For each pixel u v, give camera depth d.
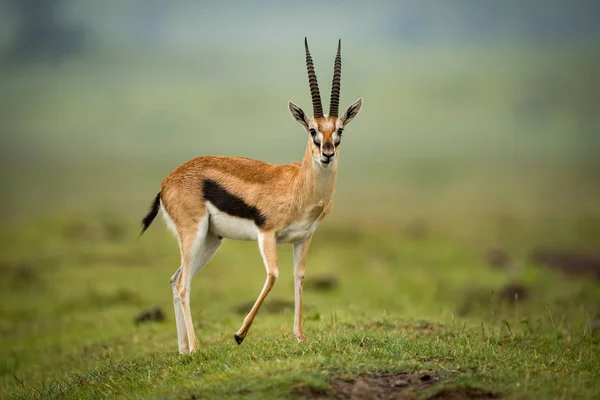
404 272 43.28
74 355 24.23
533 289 35.03
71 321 31.55
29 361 26.22
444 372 14.94
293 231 18.67
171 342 22.64
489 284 37.25
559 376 15.05
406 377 14.76
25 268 42.41
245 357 16.55
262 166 19.14
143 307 33.59
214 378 15.02
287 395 13.73
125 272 42.03
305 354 16.09
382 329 20.62
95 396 16.59
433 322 21.72
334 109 18.78
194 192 18.89
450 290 35.66
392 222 75.12
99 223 54.22
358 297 33.41
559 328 21.78
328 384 14.08
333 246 53.69
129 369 18.28
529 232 67.81
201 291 35.09
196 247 18.80
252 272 41.50
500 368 15.20
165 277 40.72
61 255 46.50
